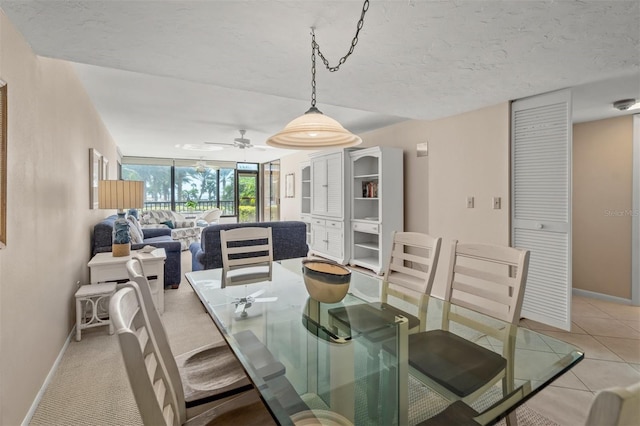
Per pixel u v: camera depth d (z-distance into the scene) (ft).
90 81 9.68
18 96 5.16
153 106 12.25
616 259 11.05
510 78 7.60
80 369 6.72
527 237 9.05
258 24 5.17
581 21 5.11
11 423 4.74
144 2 4.53
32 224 5.63
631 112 10.46
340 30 5.37
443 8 4.74
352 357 4.28
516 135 9.23
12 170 4.88
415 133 14.39
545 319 8.71
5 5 4.50
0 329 4.44
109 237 10.59
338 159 16.79
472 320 5.33
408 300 6.31
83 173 9.87
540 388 3.51
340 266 5.93
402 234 7.25
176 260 12.62
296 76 7.42
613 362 7.07
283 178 26.61
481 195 10.11
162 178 27.78
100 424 5.15
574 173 11.96
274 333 4.82
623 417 1.30
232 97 11.27
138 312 3.21
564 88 8.23
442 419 3.28
